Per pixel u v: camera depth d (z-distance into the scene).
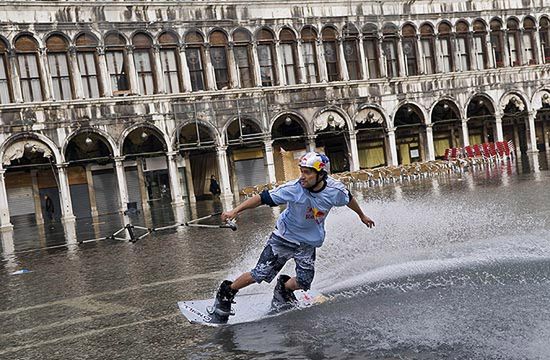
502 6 58.53
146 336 8.70
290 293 9.26
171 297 11.28
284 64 50.53
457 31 57.00
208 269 14.18
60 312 11.18
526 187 26.45
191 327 8.87
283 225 8.89
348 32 52.53
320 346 7.30
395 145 54.28
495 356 6.38
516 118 62.50
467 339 6.97
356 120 52.69
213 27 47.78
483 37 58.25
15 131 41.12
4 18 41.09
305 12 51.00
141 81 45.88
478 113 60.88
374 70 54.12
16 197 44.22
